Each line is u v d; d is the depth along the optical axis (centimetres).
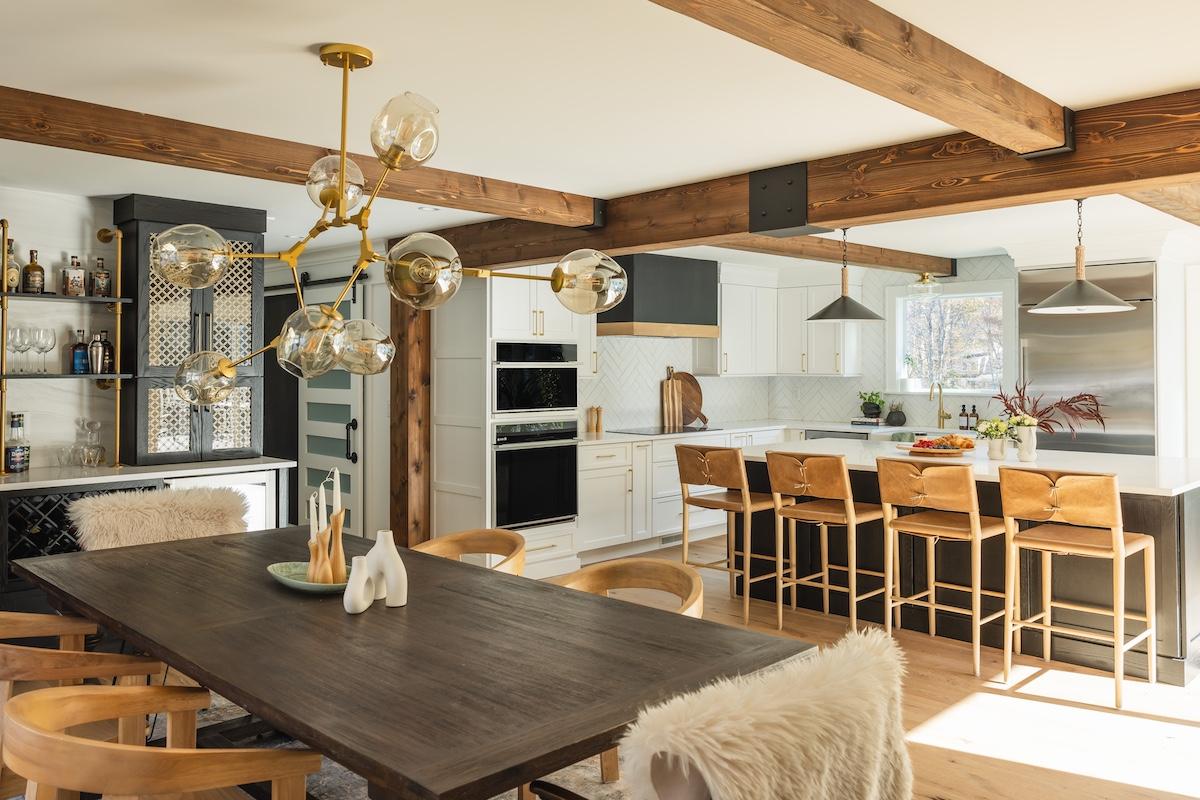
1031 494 398
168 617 237
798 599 544
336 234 595
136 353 475
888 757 156
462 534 361
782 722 131
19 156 389
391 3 230
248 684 186
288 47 261
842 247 643
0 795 219
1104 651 428
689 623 234
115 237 473
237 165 350
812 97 310
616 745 163
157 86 295
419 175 407
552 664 200
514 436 604
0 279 441
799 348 830
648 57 269
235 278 511
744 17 199
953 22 241
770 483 521
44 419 474
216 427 507
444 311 617
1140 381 610
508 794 304
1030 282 659
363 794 302
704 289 757
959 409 769
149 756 150
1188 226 574
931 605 466
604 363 748
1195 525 428
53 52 264
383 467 650
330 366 230
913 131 355
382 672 194
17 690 394
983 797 296
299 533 359
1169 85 297
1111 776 312
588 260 256
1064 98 310
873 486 512
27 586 421
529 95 305
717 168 418
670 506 716
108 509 346
